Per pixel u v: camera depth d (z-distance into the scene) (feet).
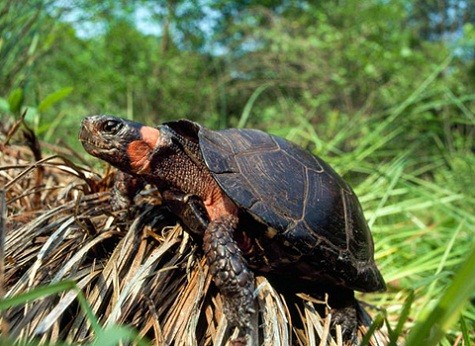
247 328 1.04
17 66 1.60
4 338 0.98
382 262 1.47
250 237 1.09
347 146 2.80
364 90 3.50
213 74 4.30
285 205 1.09
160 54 4.37
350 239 1.13
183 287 1.09
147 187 1.20
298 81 3.59
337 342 1.09
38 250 1.11
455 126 3.00
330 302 1.14
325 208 1.12
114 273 1.07
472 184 2.12
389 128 2.55
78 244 1.11
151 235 1.12
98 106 3.56
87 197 1.17
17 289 1.05
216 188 1.11
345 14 4.00
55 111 2.73
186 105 4.02
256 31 3.93
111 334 0.89
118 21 4.11
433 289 1.37
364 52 3.65
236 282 1.04
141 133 1.10
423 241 1.56
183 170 1.11
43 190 1.19
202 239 1.11
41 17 1.67
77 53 3.69
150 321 1.05
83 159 1.32
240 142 1.14
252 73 3.84
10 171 1.27
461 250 1.45
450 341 1.25
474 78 3.79
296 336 1.10
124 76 3.98
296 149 1.17
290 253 1.08
